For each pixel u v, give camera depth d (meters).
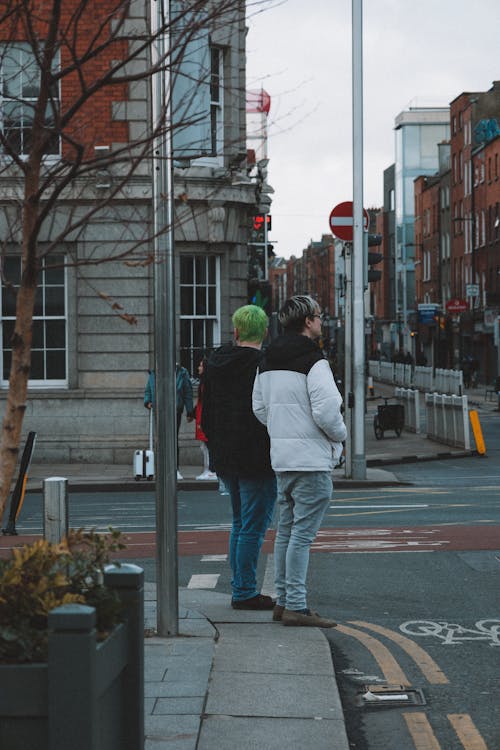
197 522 14.71
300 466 7.59
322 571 10.56
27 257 4.61
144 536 13.22
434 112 118.31
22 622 3.81
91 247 22.48
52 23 4.77
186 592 9.23
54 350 23.61
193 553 11.79
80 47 17.58
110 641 3.84
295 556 7.80
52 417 23.45
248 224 27.23
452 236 91.19
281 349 7.64
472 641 7.78
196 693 6.06
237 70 22.78
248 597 8.38
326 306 160.88
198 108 7.16
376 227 137.00
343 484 20.38
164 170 7.15
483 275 79.38
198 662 6.68
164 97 5.95
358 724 5.92
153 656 6.83
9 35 5.57
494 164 75.94
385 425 32.16
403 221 118.12
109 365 23.41
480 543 12.27
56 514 7.55
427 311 75.62
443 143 100.69
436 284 98.50
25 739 3.60
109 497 18.67
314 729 5.54
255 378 7.94
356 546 12.12
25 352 4.53
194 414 20.34
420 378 60.81
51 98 4.84
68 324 23.34
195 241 23.58
